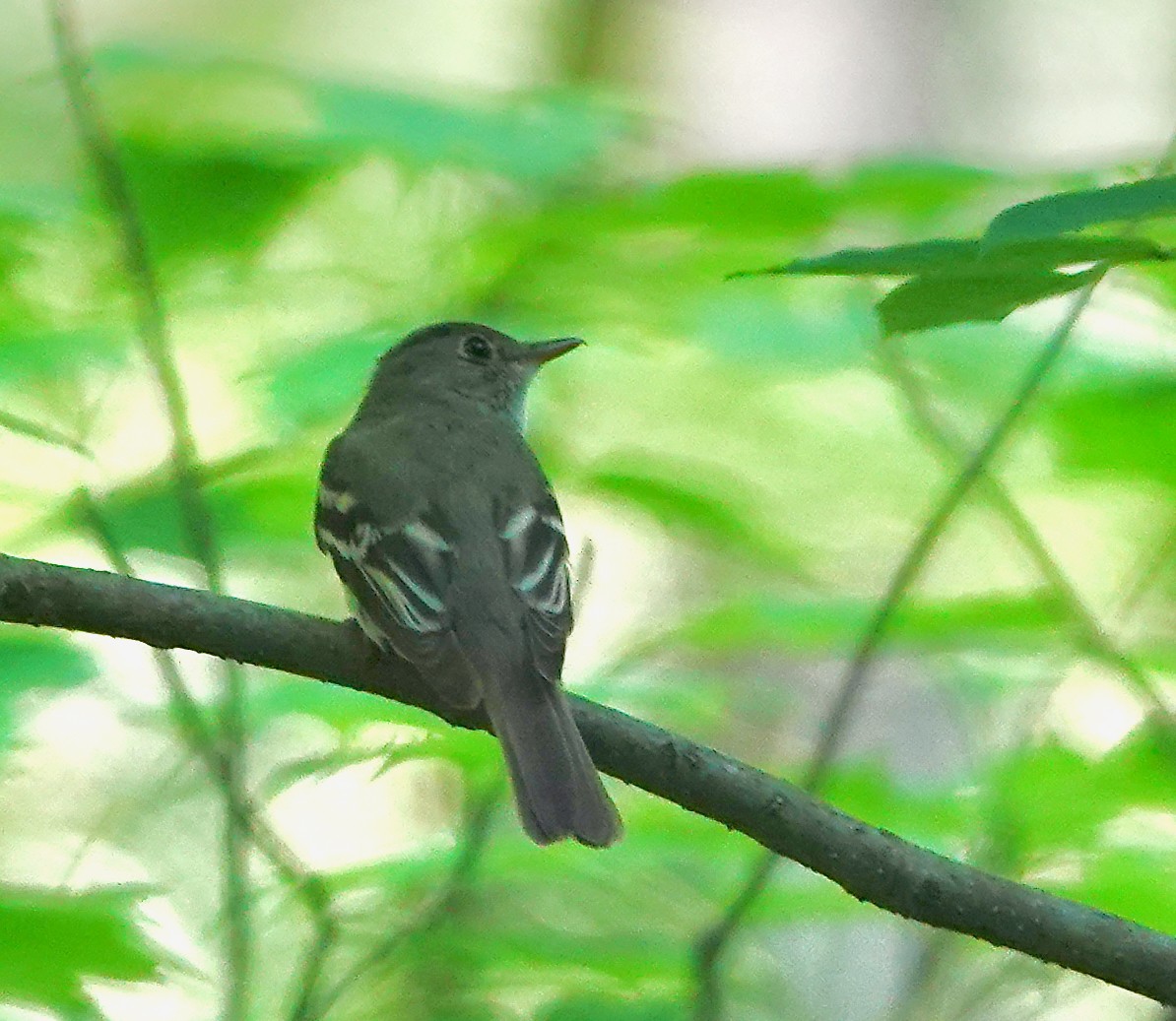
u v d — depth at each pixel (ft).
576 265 38.29
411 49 67.26
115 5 66.39
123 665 36.22
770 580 42.86
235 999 31.12
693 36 61.57
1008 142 61.31
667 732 23.76
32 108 39.17
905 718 42.88
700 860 33.53
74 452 35.68
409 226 39.37
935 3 60.64
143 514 35.60
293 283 39.14
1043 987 34.06
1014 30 62.03
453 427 31.24
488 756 31.17
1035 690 33.76
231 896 31.37
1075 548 41.01
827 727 30.81
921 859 22.49
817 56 60.49
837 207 35.70
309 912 32.71
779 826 22.93
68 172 38.91
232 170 37.17
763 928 38.29
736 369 38.73
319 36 67.46
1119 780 31.48
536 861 32.09
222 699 32.81
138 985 28.96
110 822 38.58
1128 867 31.04
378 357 35.53
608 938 32.07
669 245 37.70
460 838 32.86
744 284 37.76
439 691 24.90
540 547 28.09
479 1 67.62
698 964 30.09
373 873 31.63
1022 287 16.53
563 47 64.54
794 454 42.96
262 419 34.76
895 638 33.53
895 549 42.52
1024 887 22.33
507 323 38.55
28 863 39.68
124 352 35.78
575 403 42.39
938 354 38.50
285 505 35.68
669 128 38.63
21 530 35.94
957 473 34.35
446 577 27.09
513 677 25.53
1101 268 16.44
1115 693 36.22
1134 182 15.15
